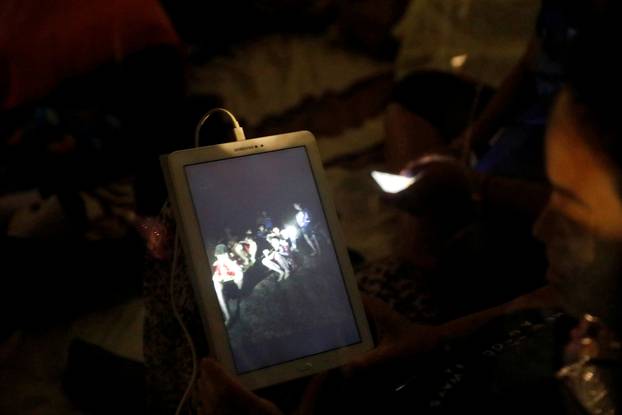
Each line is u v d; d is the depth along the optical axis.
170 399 1.07
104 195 2.04
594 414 0.59
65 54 1.89
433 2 2.33
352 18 3.08
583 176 0.56
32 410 1.53
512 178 1.36
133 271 1.80
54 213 1.89
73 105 1.94
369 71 2.93
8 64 1.88
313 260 0.91
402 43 2.53
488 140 1.50
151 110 1.97
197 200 0.89
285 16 3.34
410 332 0.96
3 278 1.72
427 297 1.19
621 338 0.62
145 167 1.77
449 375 0.67
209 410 0.82
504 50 2.06
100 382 1.48
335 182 2.18
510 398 0.62
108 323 1.74
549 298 0.76
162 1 3.14
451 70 2.09
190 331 0.98
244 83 2.91
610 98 0.53
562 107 0.56
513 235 1.26
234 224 0.89
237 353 0.86
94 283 1.77
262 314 0.88
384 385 0.87
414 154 1.65
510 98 1.46
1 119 1.91
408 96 1.81
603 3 0.53
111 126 1.96
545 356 0.63
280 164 0.92
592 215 0.57
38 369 1.64
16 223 1.91
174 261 0.95
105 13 1.92
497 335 0.69
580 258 0.62
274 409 0.80
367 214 2.02
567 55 0.56
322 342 0.89
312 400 0.89
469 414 0.63
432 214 1.38
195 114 2.04
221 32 3.24
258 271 0.89
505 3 2.09
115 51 1.92
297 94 2.79
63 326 1.75
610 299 0.62
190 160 0.90
